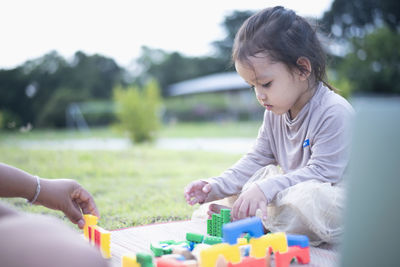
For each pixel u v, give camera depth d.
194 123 21.05
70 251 0.52
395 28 19.84
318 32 1.74
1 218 0.66
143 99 8.75
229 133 13.14
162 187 2.82
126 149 6.01
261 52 1.53
